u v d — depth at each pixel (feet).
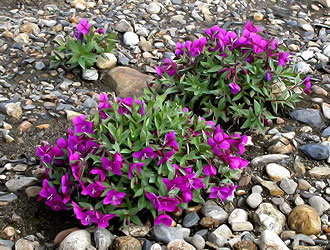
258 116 2.36
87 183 1.92
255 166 2.27
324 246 1.94
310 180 2.23
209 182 2.05
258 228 1.99
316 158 2.31
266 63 2.39
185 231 1.96
